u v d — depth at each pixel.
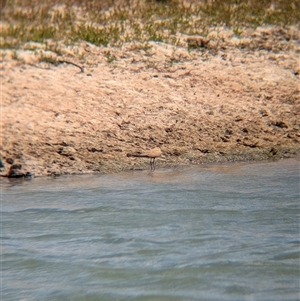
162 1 59.97
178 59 51.25
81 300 22.70
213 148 41.47
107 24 55.34
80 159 38.88
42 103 43.72
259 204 31.45
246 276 23.92
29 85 45.47
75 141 40.50
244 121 44.84
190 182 35.47
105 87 46.25
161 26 55.75
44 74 46.97
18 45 50.31
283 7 62.69
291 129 44.66
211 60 51.91
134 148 40.50
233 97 47.47
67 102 44.12
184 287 23.27
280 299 22.41
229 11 60.06
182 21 57.06
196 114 44.78
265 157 41.16
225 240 27.00
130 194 33.28
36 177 36.91
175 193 33.28
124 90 46.19
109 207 31.16
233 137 42.94
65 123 42.06
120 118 43.25
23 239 27.58
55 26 54.06
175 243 26.67
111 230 28.23
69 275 24.36
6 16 54.81
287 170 38.12
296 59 54.09
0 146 39.31
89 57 49.91
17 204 31.97
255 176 36.72
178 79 48.50
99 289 23.30
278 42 56.50
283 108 47.00
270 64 52.84
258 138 43.16
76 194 33.44
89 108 43.81
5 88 44.91
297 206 31.16
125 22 55.91
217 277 23.88
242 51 54.19
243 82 49.53
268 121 45.22
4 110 42.62
